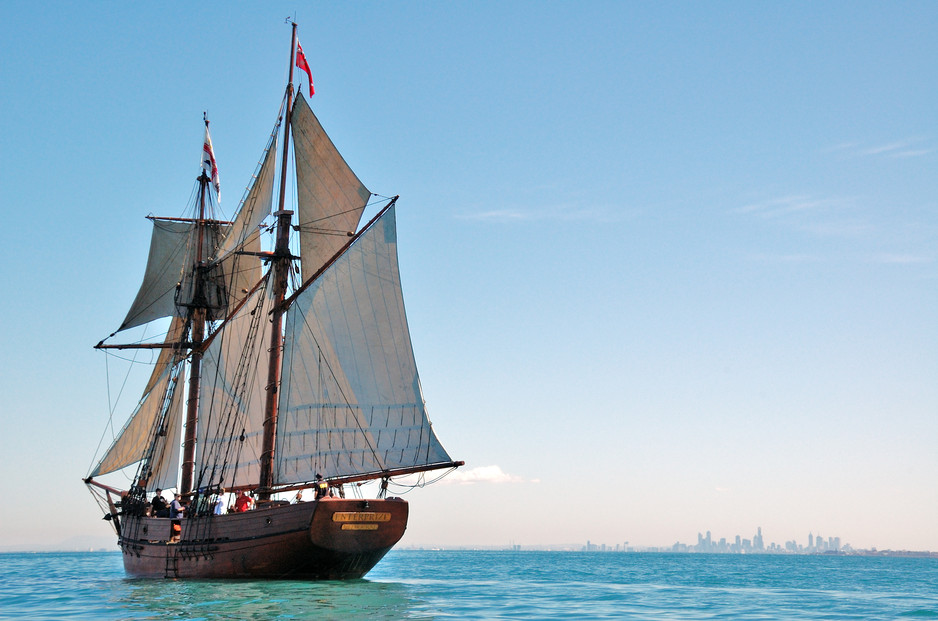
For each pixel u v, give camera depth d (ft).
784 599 150.51
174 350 201.05
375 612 105.60
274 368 159.22
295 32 174.81
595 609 121.80
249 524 134.72
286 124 171.83
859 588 197.36
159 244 216.13
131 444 205.16
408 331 158.71
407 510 134.10
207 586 133.28
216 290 204.54
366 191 162.09
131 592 129.90
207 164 219.41
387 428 155.02
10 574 224.94
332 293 160.86
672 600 142.92
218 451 183.93
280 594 121.39
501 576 224.94
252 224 181.68
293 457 155.63
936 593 176.55
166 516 161.38
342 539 128.88
